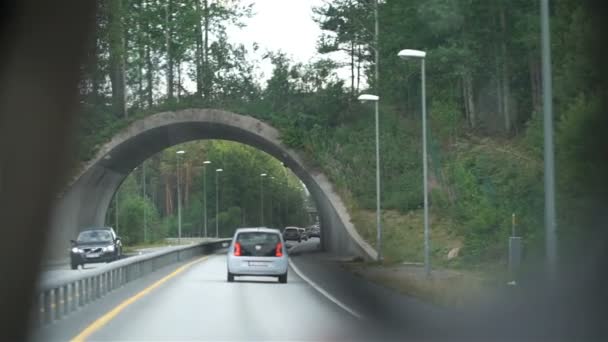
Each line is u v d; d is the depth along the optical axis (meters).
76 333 17.97
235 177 167.50
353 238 65.50
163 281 37.75
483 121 75.56
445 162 67.94
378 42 84.44
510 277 28.33
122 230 112.00
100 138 76.56
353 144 78.88
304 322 20.45
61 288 20.98
